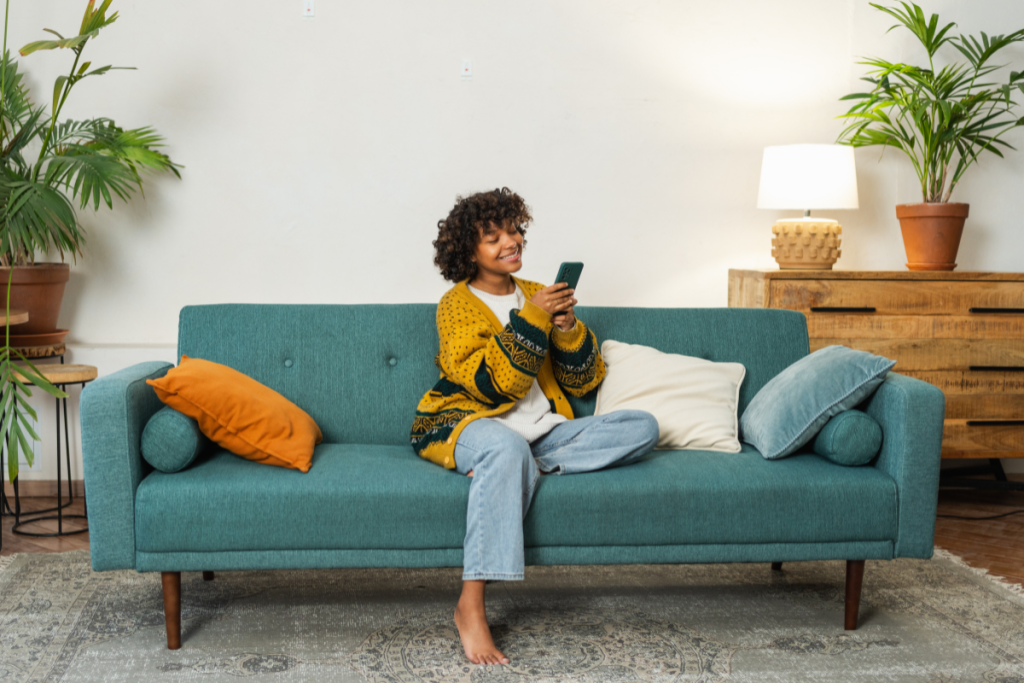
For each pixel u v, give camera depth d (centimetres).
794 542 182
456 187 329
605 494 176
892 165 349
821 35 341
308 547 173
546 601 208
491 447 172
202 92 317
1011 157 350
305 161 323
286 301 327
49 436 307
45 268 288
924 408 181
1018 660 176
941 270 317
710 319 234
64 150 295
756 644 183
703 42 335
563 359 204
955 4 340
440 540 174
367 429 217
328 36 320
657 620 196
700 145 339
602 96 333
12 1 306
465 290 205
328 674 166
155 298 322
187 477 174
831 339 299
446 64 325
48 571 225
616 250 339
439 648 179
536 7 327
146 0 312
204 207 321
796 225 311
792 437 192
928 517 183
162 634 185
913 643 184
